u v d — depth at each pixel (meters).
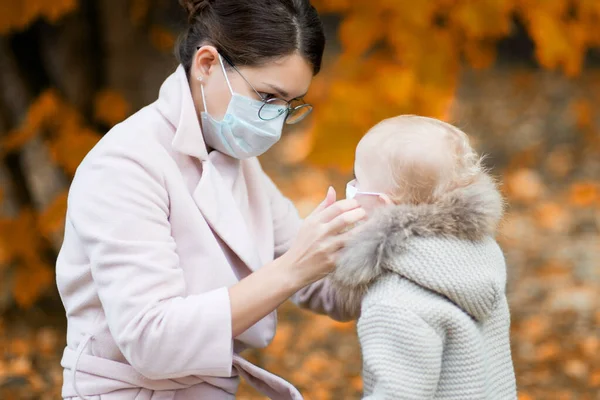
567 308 7.98
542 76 16.94
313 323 7.79
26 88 7.15
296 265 2.95
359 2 5.20
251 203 3.56
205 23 3.19
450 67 5.24
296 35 3.10
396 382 2.86
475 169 3.15
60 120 6.18
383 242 2.96
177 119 3.19
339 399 6.39
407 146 3.11
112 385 3.08
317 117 5.22
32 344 6.90
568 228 10.18
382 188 3.16
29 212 6.87
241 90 3.16
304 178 12.30
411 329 2.89
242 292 2.93
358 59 5.32
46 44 7.41
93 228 2.93
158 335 2.84
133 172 2.98
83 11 6.87
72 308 3.15
